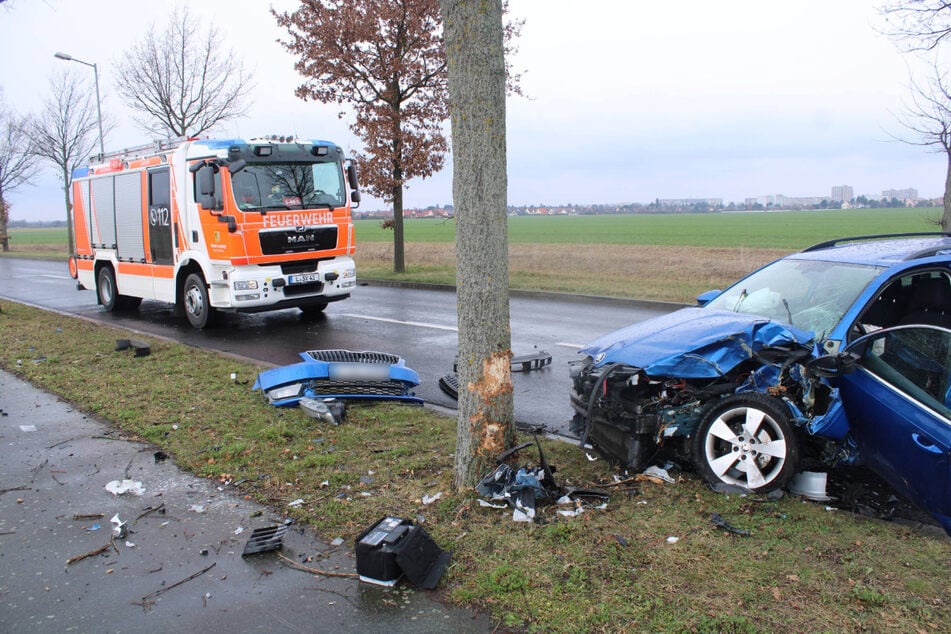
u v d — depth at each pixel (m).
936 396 4.24
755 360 4.80
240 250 11.49
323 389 6.74
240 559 3.89
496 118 4.17
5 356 9.22
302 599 3.48
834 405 4.53
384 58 18.56
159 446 5.68
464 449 4.49
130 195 14.05
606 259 24.48
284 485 4.83
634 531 4.01
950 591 3.36
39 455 5.52
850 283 5.26
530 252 28.52
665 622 3.14
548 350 10.30
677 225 82.38
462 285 4.37
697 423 4.78
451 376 8.33
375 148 19.59
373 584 3.59
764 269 6.44
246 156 11.55
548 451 5.43
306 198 12.22
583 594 3.38
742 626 3.09
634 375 4.92
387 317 13.89
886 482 4.89
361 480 4.86
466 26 4.07
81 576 3.74
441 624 3.24
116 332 11.34
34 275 27.00
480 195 4.23
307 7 18.34
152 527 4.29
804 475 4.69
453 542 3.92
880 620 3.13
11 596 3.55
